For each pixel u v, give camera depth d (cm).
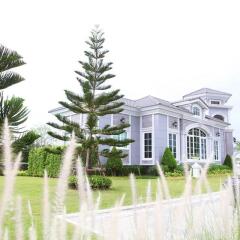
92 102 1542
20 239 83
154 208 119
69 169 91
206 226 169
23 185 1465
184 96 4375
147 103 2783
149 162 2628
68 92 1536
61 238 92
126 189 1401
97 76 1628
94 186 1317
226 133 3619
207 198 175
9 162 78
